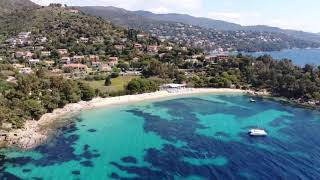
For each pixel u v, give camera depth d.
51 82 165.88
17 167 95.00
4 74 191.75
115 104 172.50
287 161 103.12
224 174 93.38
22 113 129.50
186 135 127.00
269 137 126.44
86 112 155.38
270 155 107.88
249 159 104.31
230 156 106.62
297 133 131.88
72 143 115.12
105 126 135.88
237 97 199.62
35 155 103.69
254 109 171.38
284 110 170.88
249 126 140.50
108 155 105.94
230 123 144.50
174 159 103.56
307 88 196.00
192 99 190.88
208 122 145.38
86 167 96.56
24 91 150.50
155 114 156.75
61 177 89.94
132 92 190.12
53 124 134.88
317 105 182.88
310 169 97.38
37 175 90.56
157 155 106.75
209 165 99.31
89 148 111.31
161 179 90.06
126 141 119.12
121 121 143.50
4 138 113.75
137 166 98.12
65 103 158.50
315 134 131.00
